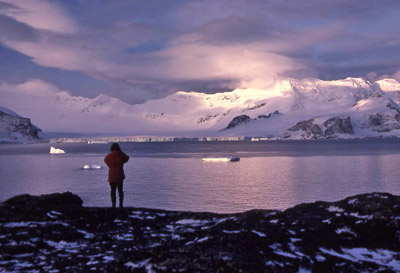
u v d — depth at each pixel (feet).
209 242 35.45
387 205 47.78
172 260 31.07
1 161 498.69
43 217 49.39
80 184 246.47
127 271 30.22
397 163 397.19
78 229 46.14
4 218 47.70
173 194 197.88
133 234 45.01
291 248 35.99
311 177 276.62
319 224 43.68
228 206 162.61
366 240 40.22
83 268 31.27
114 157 59.11
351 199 52.90
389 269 33.40
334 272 32.12
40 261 33.45
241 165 396.57
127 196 191.83
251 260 31.71
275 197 186.80
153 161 466.70
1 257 33.96
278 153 640.58
